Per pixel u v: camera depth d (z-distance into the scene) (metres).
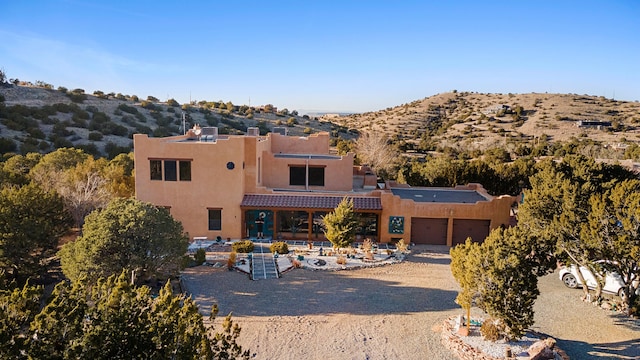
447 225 36.81
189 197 36.84
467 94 191.00
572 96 158.62
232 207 36.97
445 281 28.83
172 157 36.25
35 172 45.22
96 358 9.83
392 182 46.44
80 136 75.75
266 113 126.00
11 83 98.00
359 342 20.59
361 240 37.72
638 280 23.06
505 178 54.03
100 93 106.50
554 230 23.34
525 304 18.69
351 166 41.28
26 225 26.91
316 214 37.75
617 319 22.64
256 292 26.50
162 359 10.48
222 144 36.19
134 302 11.29
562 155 85.88
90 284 23.27
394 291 26.95
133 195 43.75
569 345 20.00
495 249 18.77
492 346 19.30
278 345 20.17
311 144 47.34
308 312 23.81
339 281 28.55
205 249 34.59
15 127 71.81
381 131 144.12
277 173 41.62
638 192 21.03
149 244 24.83
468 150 100.00
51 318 9.88
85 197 37.91
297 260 32.03
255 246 35.50
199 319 11.97
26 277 27.72
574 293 26.31
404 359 19.17
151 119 95.12
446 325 21.58
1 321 9.74
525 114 141.38
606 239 21.61
